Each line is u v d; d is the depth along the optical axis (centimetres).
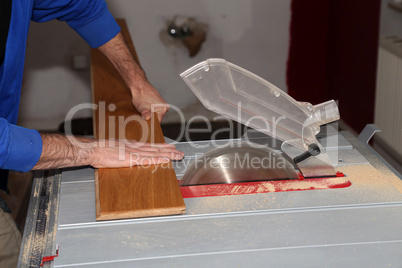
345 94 297
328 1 301
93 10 138
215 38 308
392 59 247
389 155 230
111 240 88
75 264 82
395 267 80
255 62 316
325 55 314
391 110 248
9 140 93
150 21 299
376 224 91
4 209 128
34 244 89
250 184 106
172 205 95
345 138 132
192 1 297
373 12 262
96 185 104
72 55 292
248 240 87
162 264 81
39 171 118
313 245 85
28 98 296
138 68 150
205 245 86
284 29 309
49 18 131
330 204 98
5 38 105
